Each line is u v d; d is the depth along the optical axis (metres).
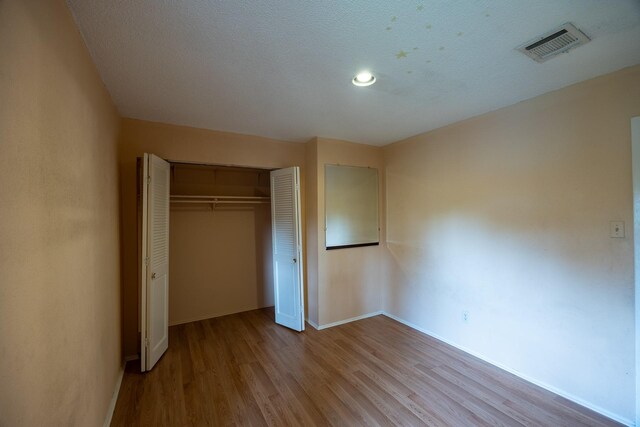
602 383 2.02
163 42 1.58
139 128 2.88
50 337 1.03
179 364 2.72
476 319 2.83
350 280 3.81
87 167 1.57
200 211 3.87
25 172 0.87
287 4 1.29
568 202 2.17
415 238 3.53
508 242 2.55
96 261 1.72
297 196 3.44
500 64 1.85
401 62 1.82
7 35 0.76
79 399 1.35
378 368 2.64
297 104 2.50
